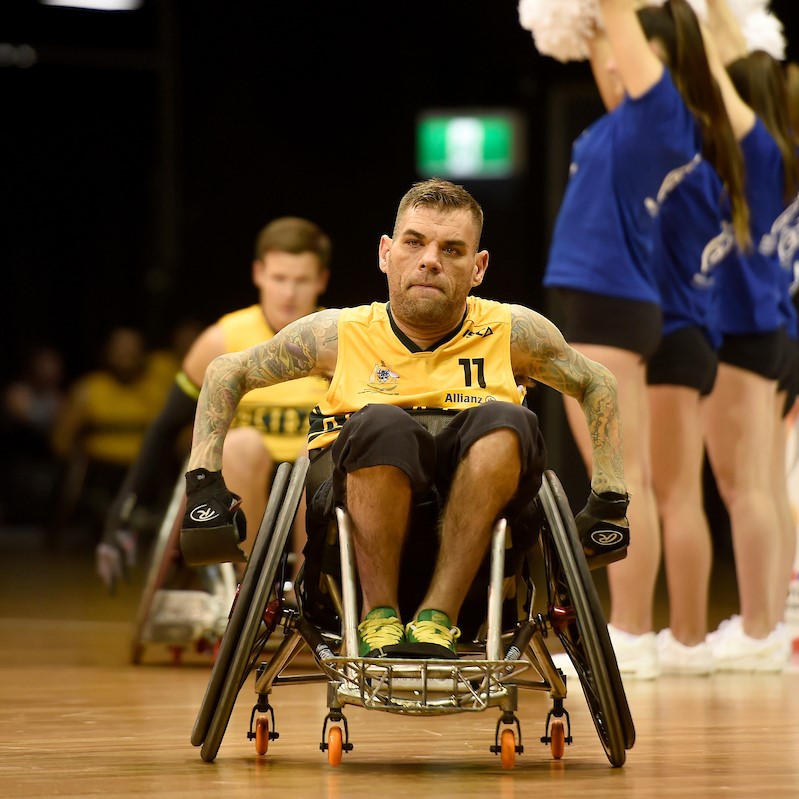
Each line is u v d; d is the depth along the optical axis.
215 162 42.53
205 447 9.63
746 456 17.06
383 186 40.38
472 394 9.66
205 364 17.20
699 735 11.14
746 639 16.81
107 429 37.31
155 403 37.53
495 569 9.11
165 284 43.31
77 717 11.98
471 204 9.74
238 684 9.23
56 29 46.84
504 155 36.91
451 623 9.27
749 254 16.67
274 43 41.34
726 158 15.86
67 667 16.44
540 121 35.44
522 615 10.23
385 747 10.45
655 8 15.86
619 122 15.52
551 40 16.42
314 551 9.75
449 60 38.53
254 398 16.94
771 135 16.86
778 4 31.28
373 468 9.05
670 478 16.28
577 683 15.40
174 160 42.97
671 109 15.34
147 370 37.59
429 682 8.73
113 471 37.38
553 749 9.93
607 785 8.73
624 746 9.39
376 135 40.31
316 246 17.30
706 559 16.31
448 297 9.59
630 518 15.36
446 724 11.85
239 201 42.34
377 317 9.85
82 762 9.53
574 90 34.91
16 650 18.39
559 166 35.19
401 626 9.23
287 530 9.19
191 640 16.50
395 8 39.12
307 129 41.19
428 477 9.19
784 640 17.08
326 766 9.45
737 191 15.99
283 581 9.53
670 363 16.02
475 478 9.17
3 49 46.94
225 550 9.54
